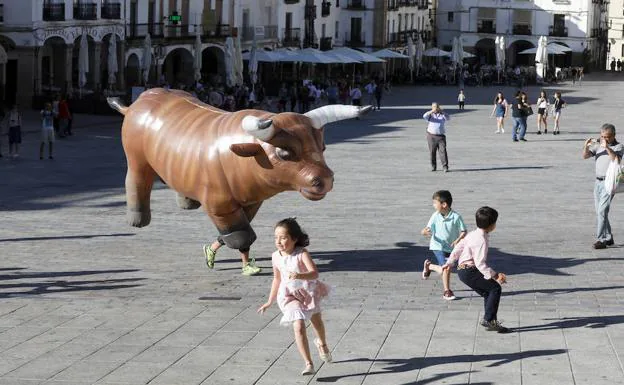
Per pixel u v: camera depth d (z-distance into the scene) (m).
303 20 94.81
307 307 13.13
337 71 99.50
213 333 15.06
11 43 59.34
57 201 28.64
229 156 18.42
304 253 13.07
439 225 17.16
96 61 65.00
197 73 67.50
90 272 19.39
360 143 44.59
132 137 20.28
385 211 26.69
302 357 13.80
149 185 20.86
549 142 46.25
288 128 17.61
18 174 34.12
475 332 14.90
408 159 38.81
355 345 14.35
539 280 18.44
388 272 19.25
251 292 17.75
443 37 125.38
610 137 21.23
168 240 22.70
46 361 13.79
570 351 13.97
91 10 63.78
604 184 21.30
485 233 14.88
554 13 122.38
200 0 76.44
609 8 153.88
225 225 19.02
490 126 55.09
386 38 110.62
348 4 108.50
